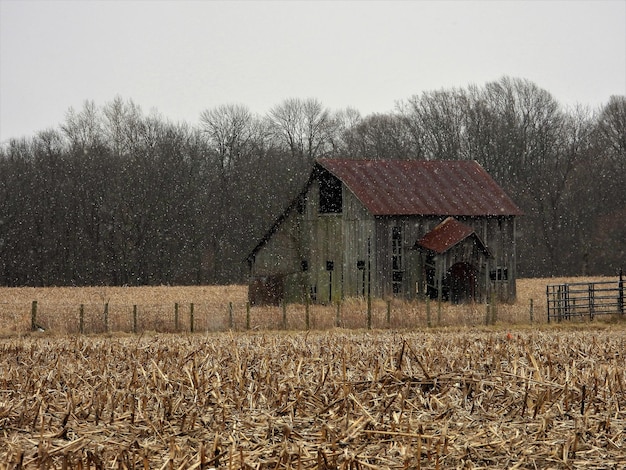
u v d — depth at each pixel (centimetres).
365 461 2250
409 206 9581
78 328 6631
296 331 6569
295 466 2230
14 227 15512
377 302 8831
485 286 9550
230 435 2483
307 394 3025
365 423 2547
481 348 4400
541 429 2553
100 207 15862
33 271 15438
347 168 9912
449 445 2397
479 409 2866
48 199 15838
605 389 3109
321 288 9838
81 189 15950
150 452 2378
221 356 4053
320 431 2511
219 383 3175
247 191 16350
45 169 16238
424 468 2241
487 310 7088
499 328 6812
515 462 2305
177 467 2245
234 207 16412
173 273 15750
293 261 10006
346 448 2342
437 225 9700
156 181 16025
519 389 3084
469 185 10281
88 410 2909
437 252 9219
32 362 4088
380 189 9712
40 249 15512
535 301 9938
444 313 7300
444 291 9319
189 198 16212
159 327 6719
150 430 2622
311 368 3628
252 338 5556
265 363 3641
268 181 16400
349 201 9631
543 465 2291
